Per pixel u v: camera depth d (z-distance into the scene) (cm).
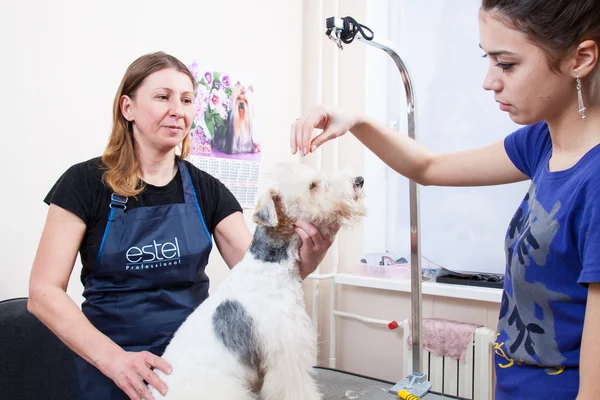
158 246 136
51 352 143
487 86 83
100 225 132
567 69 73
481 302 220
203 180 153
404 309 246
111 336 131
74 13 172
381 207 275
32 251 163
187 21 211
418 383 155
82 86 175
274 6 256
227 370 114
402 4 257
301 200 122
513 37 75
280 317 118
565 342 79
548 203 80
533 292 82
